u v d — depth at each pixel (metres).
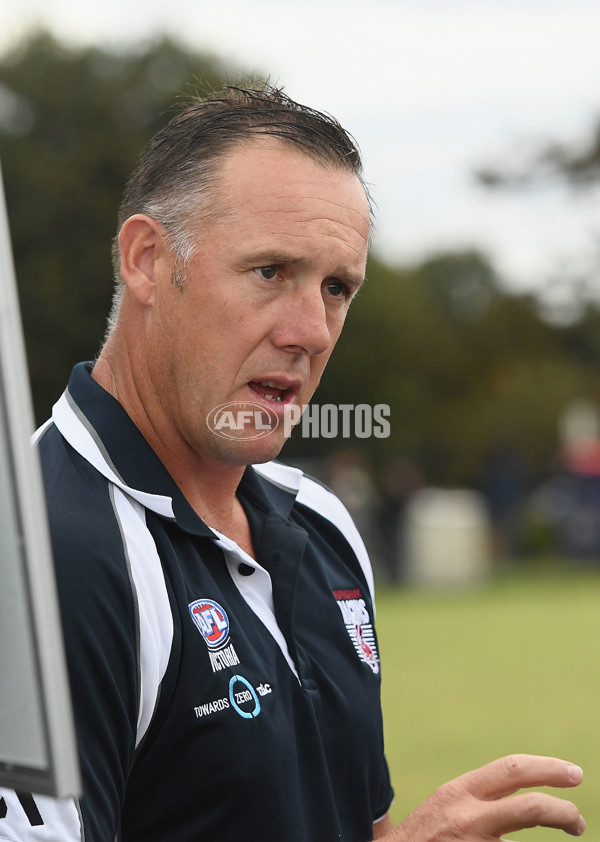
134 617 4.53
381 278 98.44
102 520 4.66
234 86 5.79
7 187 71.44
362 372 92.06
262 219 4.86
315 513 6.11
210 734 4.69
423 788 16.97
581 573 64.06
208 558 5.09
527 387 104.31
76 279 69.38
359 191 5.17
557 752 19.41
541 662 29.72
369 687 5.67
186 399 5.05
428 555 54.69
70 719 2.70
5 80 74.00
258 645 5.06
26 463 2.69
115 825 4.48
